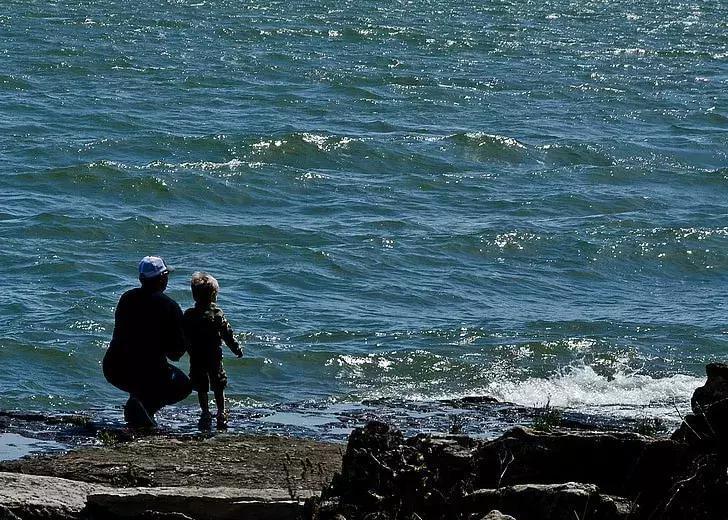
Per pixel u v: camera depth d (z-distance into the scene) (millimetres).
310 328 40219
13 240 52219
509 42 157000
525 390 34094
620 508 15250
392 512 15742
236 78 114188
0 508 16906
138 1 177125
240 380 33906
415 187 72062
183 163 73125
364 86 114562
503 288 49250
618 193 72188
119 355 26031
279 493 17516
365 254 52906
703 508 14977
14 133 83188
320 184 70688
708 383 17062
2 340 35938
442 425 27703
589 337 40438
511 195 71000
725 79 134500
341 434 26453
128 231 55938
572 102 113438
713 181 78250
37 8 158125
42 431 25422
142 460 20688
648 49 157750
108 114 91062
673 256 55938
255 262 50906
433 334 39875
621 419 29516
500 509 15266
